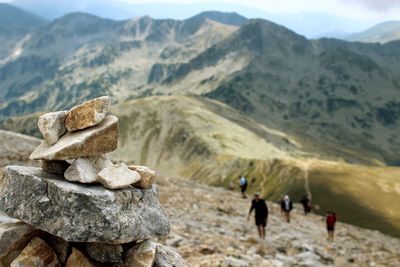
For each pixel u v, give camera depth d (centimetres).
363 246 2498
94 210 467
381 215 11812
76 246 509
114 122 520
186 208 2058
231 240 1429
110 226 470
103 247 508
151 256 519
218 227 1747
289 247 1684
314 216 3872
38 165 2181
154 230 525
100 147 511
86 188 483
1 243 489
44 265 491
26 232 502
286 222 2748
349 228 3891
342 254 1891
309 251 1652
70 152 491
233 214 2319
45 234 511
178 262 572
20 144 2519
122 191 498
